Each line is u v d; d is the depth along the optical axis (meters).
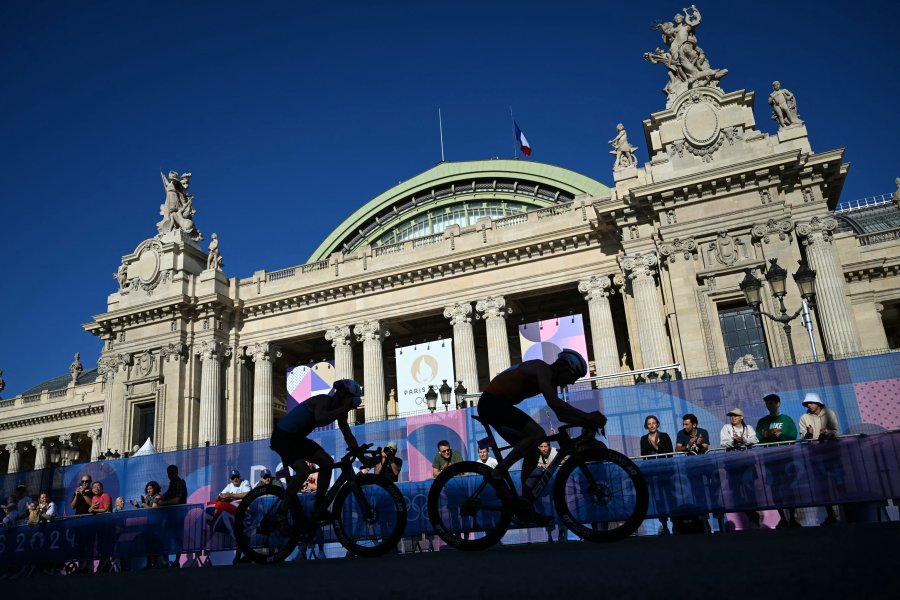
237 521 10.64
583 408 20.36
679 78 45.47
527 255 49.75
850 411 17.42
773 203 40.81
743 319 40.62
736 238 41.28
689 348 40.28
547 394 8.88
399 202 79.56
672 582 4.52
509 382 9.25
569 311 56.62
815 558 4.91
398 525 9.78
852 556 4.85
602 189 73.25
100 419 77.38
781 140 42.06
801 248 41.16
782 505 13.38
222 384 55.28
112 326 56.53
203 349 54.62
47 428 80.38
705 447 16.94
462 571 6.00
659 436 17.48
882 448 12.84
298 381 54.50
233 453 22.00
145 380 53.91
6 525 20.27
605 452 8.79
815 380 17.92
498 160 75.88
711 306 40.72
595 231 47.38
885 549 5.05
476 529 10.42
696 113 43.81
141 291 56.59
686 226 42.22
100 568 19.19
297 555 19.41
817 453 13.30
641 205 43.66
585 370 9.33
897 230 52.06
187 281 55.72
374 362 52.50
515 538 18.36
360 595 5.02
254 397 55.50
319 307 55.25
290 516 11.67
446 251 52.44
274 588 5.79
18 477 22.75
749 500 13.64
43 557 18.69
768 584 4.20
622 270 45.62
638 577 4.82
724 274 40.88
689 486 14.10
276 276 58.50
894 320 56.00
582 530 8.66
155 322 55.28
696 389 19.20
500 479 9.09
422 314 52.66
